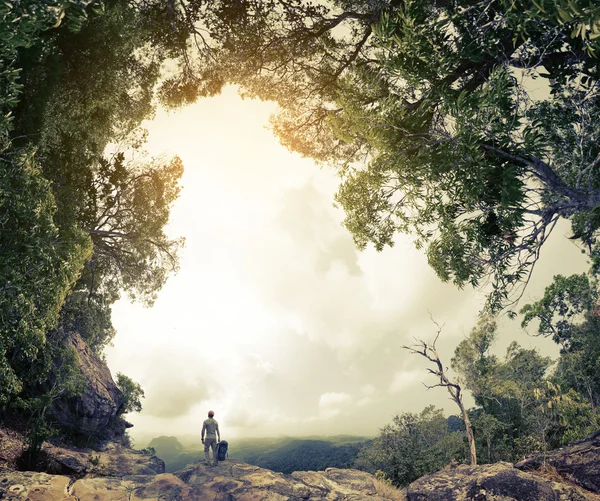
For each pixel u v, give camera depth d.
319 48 18.30
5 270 8.95
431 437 28.61
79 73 16.88
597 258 31.69
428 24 8.22
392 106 8.98
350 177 11.31
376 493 11.56
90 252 14.77
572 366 33.31
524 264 9.49
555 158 9.38
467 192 8.20
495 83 7.78
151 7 19.53
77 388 22.14
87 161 19.67
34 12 4.63
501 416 34.69
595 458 10.25
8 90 6.28
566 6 4.28
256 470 12.12
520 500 9.30
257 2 17.72
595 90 8.59
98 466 19.31
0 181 8.91
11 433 18.17
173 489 10.73
